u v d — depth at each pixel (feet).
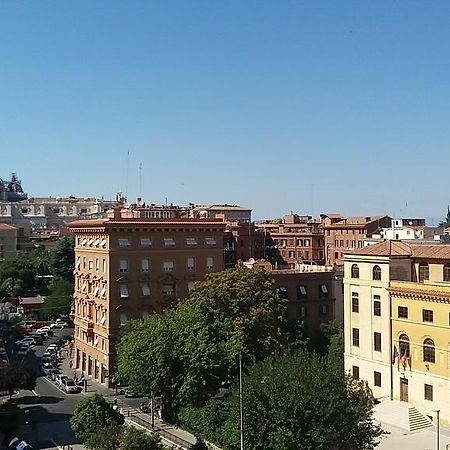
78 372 377.71
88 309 369.91
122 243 346.54
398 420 250.98
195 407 243.81
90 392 325.83
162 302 354.95
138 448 191.93
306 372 185.88
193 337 253.03
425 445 227.20
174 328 259.60
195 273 367.04
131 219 353.92
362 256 291.58
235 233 626.64
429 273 276.21
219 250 375.66
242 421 179.42
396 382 273.75
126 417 271.08
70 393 323.78
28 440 245.24
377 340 283.79
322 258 649.61
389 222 630.74
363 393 190.80
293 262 632.38
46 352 428.56
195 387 243.60
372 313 286.05
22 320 537.24
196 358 244.22
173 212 455.22
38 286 647.56
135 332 267.80
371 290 286.46
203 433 230.27
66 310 540.52
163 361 246.06
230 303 296.10
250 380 190.80
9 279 623.36
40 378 361.10
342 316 397.80
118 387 334.44
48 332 498.28
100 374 350.02
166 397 250.78
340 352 318.45
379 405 266.36
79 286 388.16
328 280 395.34
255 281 305.12
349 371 286.87
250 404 184.55
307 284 388.78
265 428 180.45
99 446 197.26
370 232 611.06
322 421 174.19
